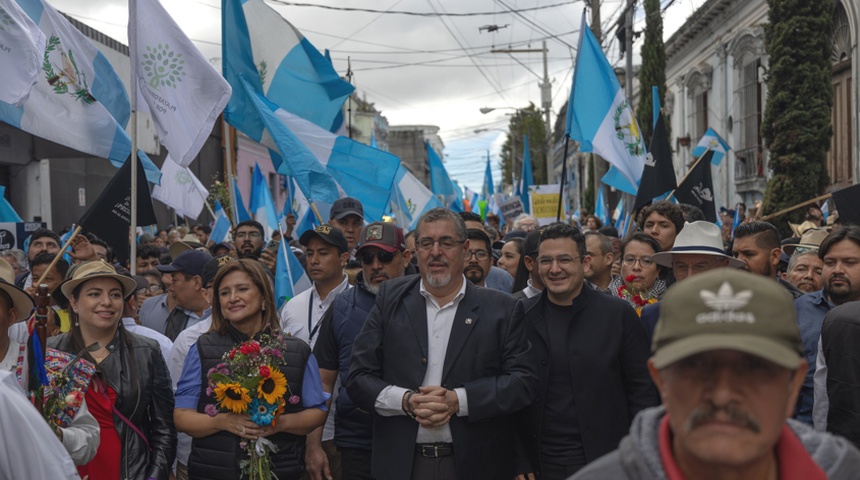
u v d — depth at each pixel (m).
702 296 1.63
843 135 19.44
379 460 4.41
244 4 8.62
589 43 9.55
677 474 1.70
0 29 6.08
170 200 13.12
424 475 4.34
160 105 7.27
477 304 4.56
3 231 9.48
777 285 1.65
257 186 14.59
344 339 5.23
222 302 4.58
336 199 7.80
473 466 4.32
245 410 4.35
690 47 30.67
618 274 7.91
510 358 4.46
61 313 5.89
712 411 1.63
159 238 15.03
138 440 4.54
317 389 4.63
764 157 23.89
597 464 1.84
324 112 9.24
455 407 4.25
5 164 16.05
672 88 34.03
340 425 5.20
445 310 4.55
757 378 1.62
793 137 16.47
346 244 6.02
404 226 11.79
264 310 4.66
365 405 4.42
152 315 7.23
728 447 1.61
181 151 7.26
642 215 6.93
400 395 4.30
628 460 1.77
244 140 32.69
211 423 4.40
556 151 60.44
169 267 6.61
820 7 16.47
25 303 3.77
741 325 1.59
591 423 4.64
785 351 1.58
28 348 3.80
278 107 8.42
